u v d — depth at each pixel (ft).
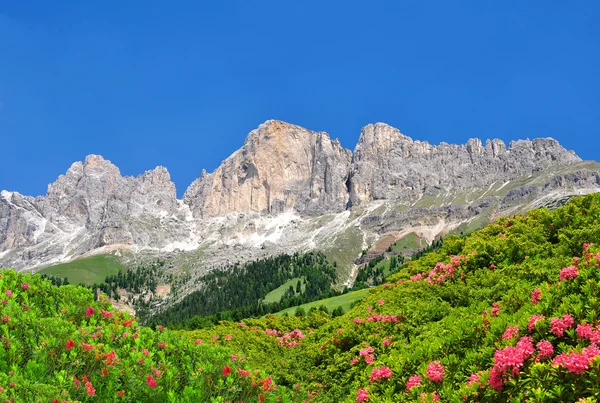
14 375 40.65
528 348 44.16
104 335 54.90
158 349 57.00
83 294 66.23
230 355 61.00
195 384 49.73
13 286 61.52
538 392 39.40
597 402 37.19
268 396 55.36
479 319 56.85
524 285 70.13
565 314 46.29
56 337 48.70
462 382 48.08
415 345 64.49
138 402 44.98
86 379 43.98
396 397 52.42
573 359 38.81
